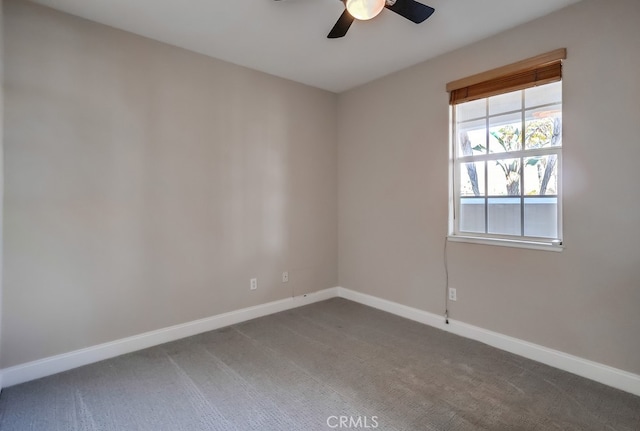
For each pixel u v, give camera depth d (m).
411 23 2.53
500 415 1.89
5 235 2.18
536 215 2.61
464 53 2.91
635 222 2.10
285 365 2.46
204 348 2.76
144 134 2.75
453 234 3.10
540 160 2.58
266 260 3.56
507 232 2.77
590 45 2.24
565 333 2.39
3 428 1.79
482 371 2.37
